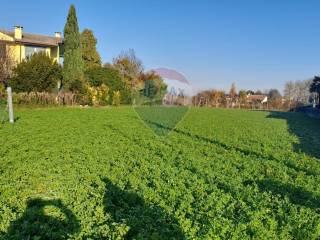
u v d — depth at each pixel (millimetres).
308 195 9430
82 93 44469
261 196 8977
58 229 6793
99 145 15430
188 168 11836
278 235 6902
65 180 9844
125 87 49500
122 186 9289
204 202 8234
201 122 29328
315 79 52562
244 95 71250
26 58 46031
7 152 13312
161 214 7461
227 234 6719
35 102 38469
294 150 16891
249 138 20234
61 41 54625
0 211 7328
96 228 6672
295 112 59188
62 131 19359
